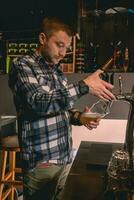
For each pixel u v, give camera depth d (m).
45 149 1.56
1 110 3.07
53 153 1.58
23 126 1.57
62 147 1.62
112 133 2.93
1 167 2.67
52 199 1.59
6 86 3.04
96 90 1.34
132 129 1.34
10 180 2.71
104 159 1.53
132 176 1.24
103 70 1.46
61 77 1.71
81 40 3.64
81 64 3.38
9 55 3.66
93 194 1.13
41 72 1.56
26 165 1.59
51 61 1.62
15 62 1.54
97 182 1.24
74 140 2.98
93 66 3.53
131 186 1.18
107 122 2.92
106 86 1.34
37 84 1.47
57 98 1.37
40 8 3.91
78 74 2.91
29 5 3.97
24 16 3.99
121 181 1.22
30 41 3.74
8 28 4.00
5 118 3.00
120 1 3.96
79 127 2.97
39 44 1.62
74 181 1.25
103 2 3.96
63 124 1.62
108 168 1.33
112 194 1.13
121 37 3.70
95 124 1.58
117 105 2.88
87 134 2.97
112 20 3.71
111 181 1.23
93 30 3.74
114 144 1.85
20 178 3.06
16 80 1.51
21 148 1.60
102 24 3.72
